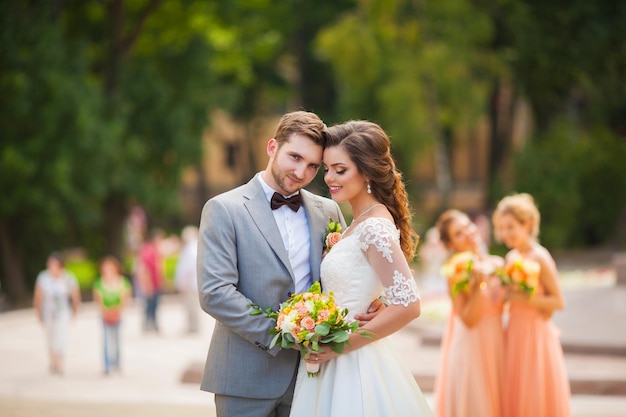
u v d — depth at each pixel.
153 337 18.70
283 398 5.80
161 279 19.42
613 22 24.89
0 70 24.17
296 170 5.68
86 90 25.28
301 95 47.56
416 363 13.28
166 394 12.23
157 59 29.97
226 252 5.62
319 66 46.53
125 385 13.07
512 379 8.36
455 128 37.62
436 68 34.09
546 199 35.94
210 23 31.33
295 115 5.80
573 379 11.45
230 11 30.81
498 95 40.59
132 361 15.56
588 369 12.62
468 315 8.24
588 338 14.20
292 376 5.78
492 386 8.31
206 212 5.78
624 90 27.58
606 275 24.33
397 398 5.62
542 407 8.23
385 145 5.73
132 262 32.59
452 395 8.47
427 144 34.69
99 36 29.14
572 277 24.75
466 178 52.88
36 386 13.06
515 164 37.22
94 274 30.42
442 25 34.66
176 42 31.05
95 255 29.16
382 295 5.82
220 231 5.65
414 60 34.62
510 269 8.15
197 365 13.20
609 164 36.88
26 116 24.16
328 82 47.16
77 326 20.52
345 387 5.55
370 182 5.74
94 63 29.00
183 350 16.83
